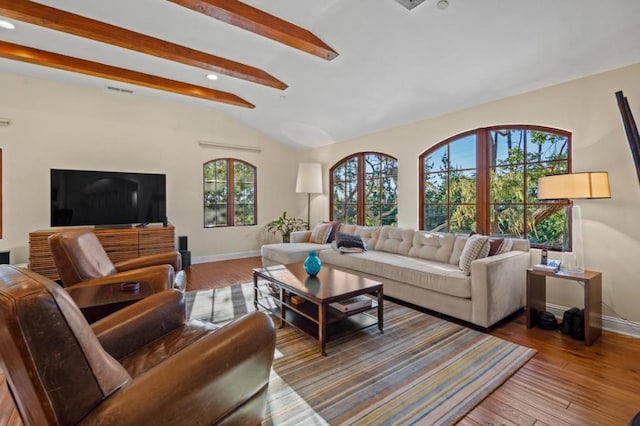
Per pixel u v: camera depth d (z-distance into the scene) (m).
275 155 6.32
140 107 4.88
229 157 5.75
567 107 2.87
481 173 3.60
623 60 2.48
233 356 1.06
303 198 6.46
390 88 3.58
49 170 4.25
